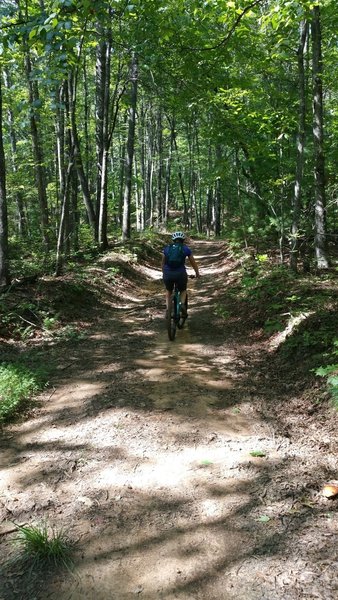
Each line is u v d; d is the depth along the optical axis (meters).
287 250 13.77
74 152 10.97
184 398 5.27
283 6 6.63
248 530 3.10
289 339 6.33
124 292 11.95
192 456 4.05
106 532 3.15
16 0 8.21
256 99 12.24
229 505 3.38
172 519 3.25
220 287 11.91
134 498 3.50
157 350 7.15
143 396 5.34
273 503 3.37
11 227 25.20
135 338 7.85
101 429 4.58
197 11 8.25
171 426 4.60
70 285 9.81
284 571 2.73
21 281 9.40
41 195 13.85
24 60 10.83
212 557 2.89
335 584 2.60
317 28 9.08
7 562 2.92
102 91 14.76
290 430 4.48
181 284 7.73
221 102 11.36
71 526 3.21
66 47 5.36
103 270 12.44
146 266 16.34
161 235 25.16
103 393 5.45
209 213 37.81
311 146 11.73
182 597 2.60
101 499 3.50
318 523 3.12
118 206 32.84
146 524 3.21
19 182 20.16
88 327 8.57
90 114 25.84
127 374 6.07
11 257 15.10
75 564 2.88
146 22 8.70
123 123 25.84
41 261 12.90
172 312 7.93
